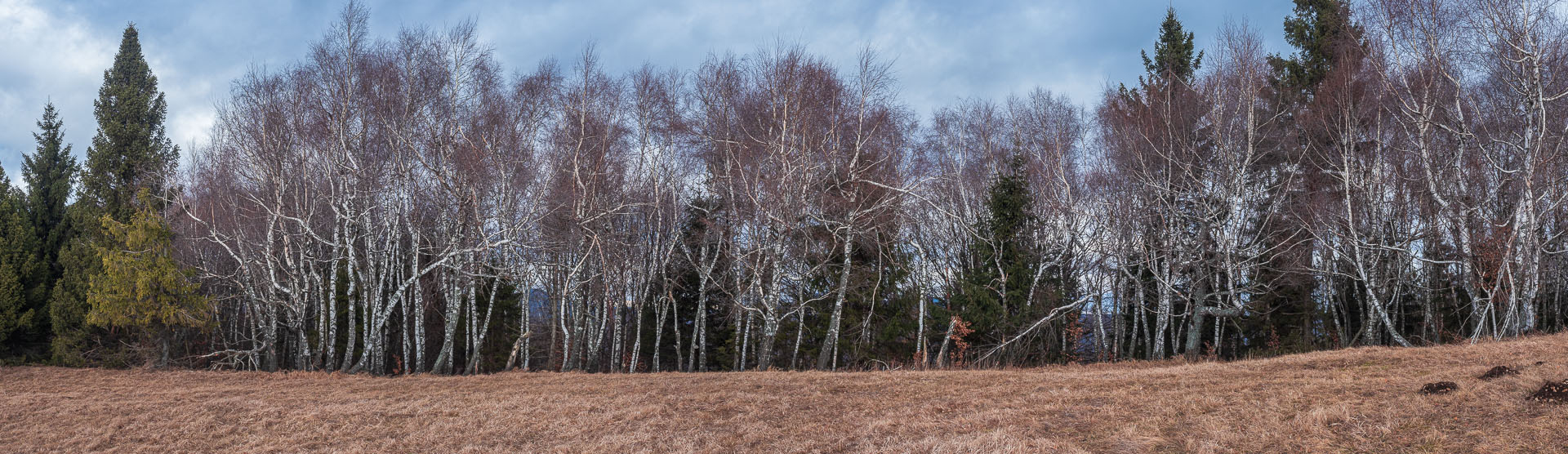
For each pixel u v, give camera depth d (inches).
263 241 1178.0
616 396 683.4
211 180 1129.4
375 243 1230.3
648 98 1225.4
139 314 1147.3
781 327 1277.1
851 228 1090.7
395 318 1488.7
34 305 1430.9
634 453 460.1
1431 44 957.8
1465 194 965.8
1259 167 1200.2
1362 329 1157.7
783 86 1093.8
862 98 1128.8
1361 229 1115.3
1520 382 406.3
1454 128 995.9
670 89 1244.5
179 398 765.3
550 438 520.7
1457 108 958.4
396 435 548.7
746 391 687.7
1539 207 922.1
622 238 1230.9
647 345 1510.8
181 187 1231.5
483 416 597.0
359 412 628.4
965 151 1429.6
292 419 610.9
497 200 1098.1
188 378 1006.4
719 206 1306.6
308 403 704.4
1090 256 1365.7
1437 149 1030.4
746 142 1107.3
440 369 1072.8
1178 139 1141.1
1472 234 952.9
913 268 1246.9
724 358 1298.0
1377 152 1040.2
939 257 1438.2
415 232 1117.7
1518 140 968.9
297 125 1058.7
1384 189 1096.8
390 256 1211.2
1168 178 1173.7
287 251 1120.2
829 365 1211.2
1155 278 1242.0
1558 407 350.0
